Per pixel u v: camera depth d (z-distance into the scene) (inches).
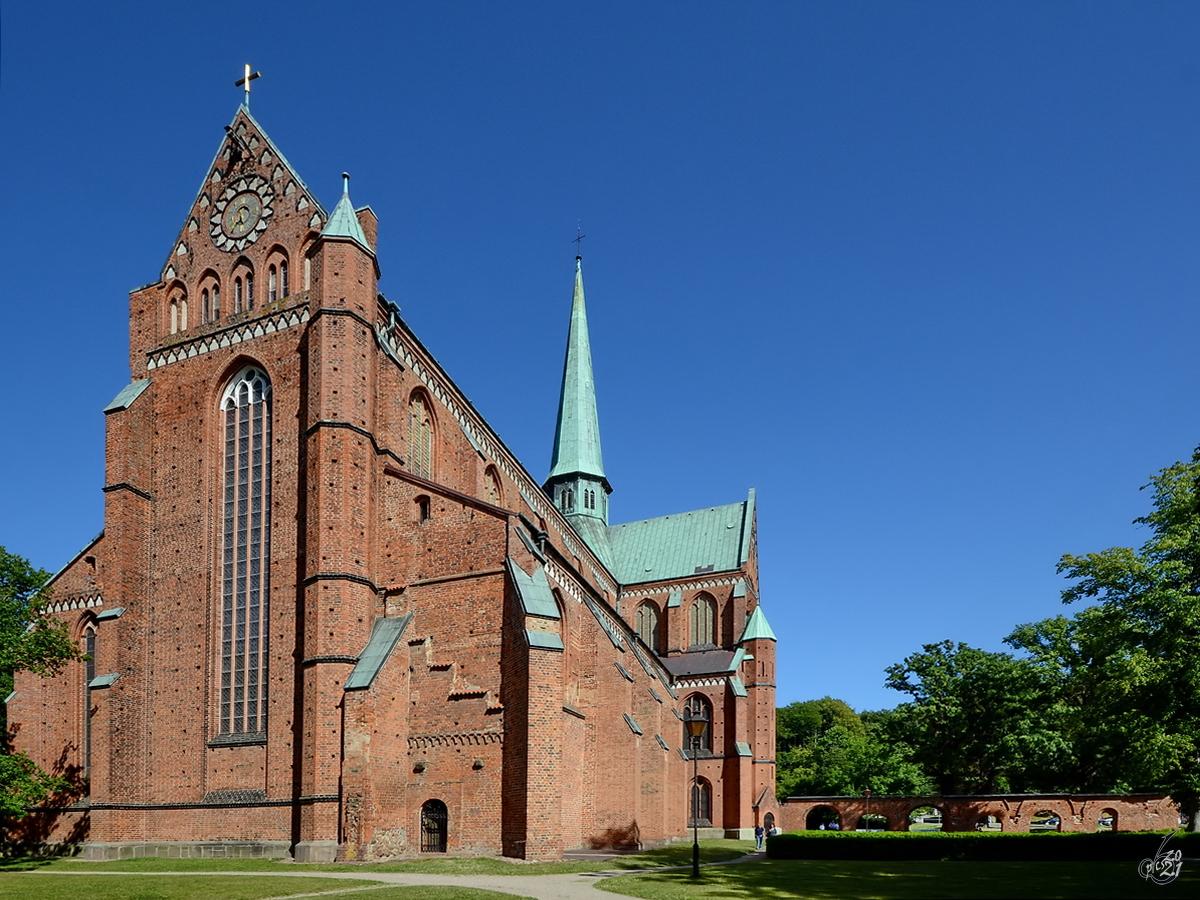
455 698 1830.7
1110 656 1952.5
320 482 1838.1
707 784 3390.7
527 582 1823.3
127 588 2000.5
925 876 1606.8
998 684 2659.9
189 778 1911.9
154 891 1263.5
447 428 2354.8
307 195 2100.1
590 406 4222.4
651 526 4141.2
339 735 1754.4
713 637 3762.3
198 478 2059.5
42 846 1932.8
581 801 2084.2
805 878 1552.7
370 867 1589.6
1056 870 1732.3
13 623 1878.7
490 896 1191.6
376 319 2034.9
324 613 1788.9
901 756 3924.7
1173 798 2059.5
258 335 2063.2
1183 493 1793.8
